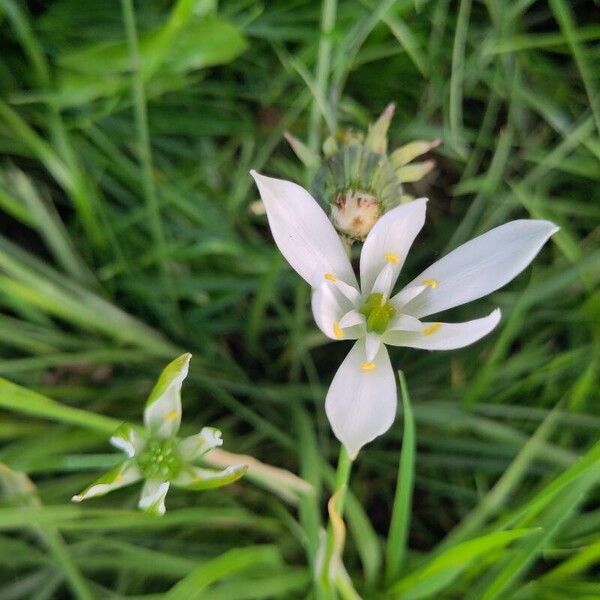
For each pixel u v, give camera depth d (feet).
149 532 0.34
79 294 0.35
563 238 0.36
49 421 0.34
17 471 0.30
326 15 0.33
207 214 0.38
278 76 0.39
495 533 0.27
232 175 0.39
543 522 0.30
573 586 0.32
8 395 0.27
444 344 0.25
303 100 0.37
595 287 0.37
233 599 0.29
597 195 0.40
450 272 0.27
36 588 0.32
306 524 0.31
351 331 0.26
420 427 0.37
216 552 0.34
